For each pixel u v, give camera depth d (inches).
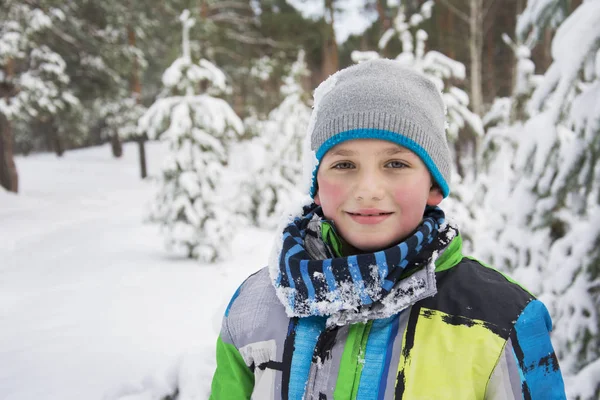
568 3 82.4
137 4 608.4
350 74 36.4
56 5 459.5
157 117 235.8
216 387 38.4
